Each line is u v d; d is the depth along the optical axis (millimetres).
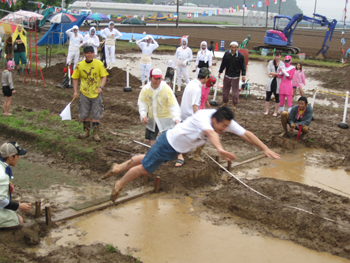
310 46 34375
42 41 26938
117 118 10508
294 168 7926
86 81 7836
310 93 16031
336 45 36594
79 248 4727
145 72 14656
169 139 4738
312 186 6617
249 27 63469
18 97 12148
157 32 41500
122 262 4488
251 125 10211
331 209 5773
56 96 12625
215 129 4559
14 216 4836
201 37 37594
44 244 4883
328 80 18828
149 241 5086
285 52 27547
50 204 5797
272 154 4500
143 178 6711
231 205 5965
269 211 5676
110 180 6766
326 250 5031
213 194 6273
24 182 6492
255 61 25406
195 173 6793
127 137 8750
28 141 8367
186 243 5082
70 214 5543
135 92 14023
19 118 9641
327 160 8461
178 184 6562
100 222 5484
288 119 9320
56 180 6664
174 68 13781
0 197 4562
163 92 6605
